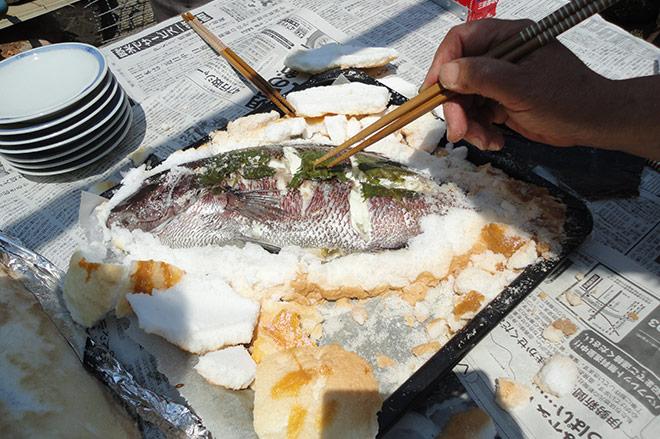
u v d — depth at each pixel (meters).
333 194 0.47
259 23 0.77
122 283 0.42
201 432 0.36
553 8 0.74
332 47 0.66
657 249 0.45
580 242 0.43
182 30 0.76
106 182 0.56
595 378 0.38
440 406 0.38
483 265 0.44
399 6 0.78
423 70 0.67
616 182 0.50
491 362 0.40
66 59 0.58
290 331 0.42
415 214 0.47
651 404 0.36
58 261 0.49
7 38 1.09
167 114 0.64
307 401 0.34
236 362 0.39
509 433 0.36
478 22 0.39
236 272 0.44
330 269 0.44
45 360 0.39
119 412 0.38
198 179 0.50
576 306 0.42
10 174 0.58
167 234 0.49
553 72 0.34
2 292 0.43
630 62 0.64
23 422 0.35
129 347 0.42
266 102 0.61
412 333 0.42
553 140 0.41
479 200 0.47
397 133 0.55
